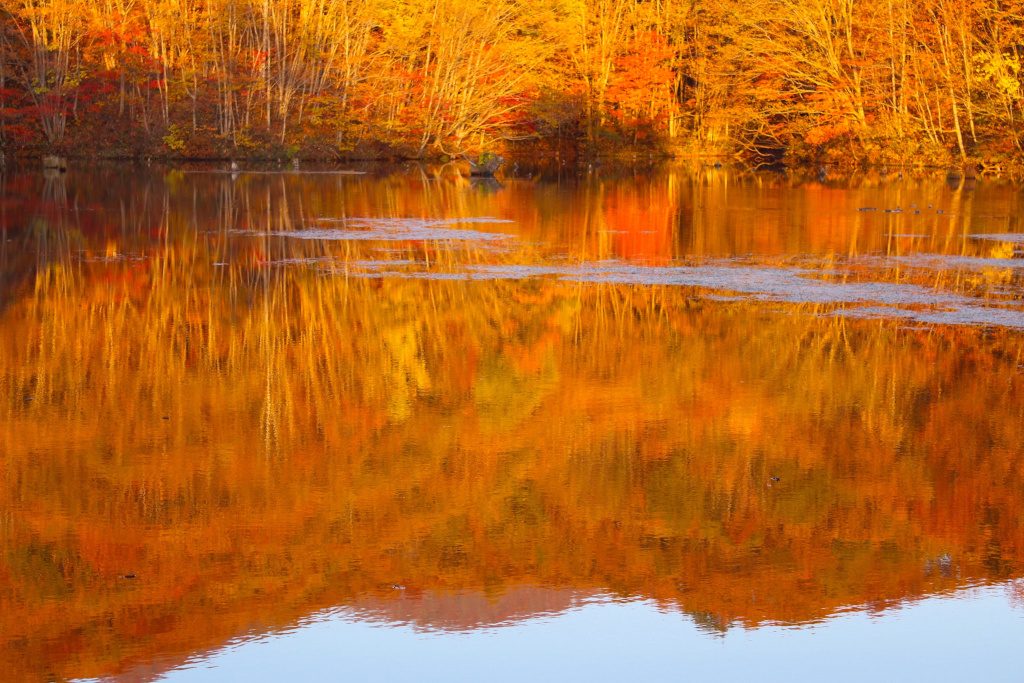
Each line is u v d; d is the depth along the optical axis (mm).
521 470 10422
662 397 12812
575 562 8523
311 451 10898
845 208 34031
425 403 12586
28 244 24031
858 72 62531
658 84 69375
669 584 8148
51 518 9172
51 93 54531
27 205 32406
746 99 66875
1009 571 8383
